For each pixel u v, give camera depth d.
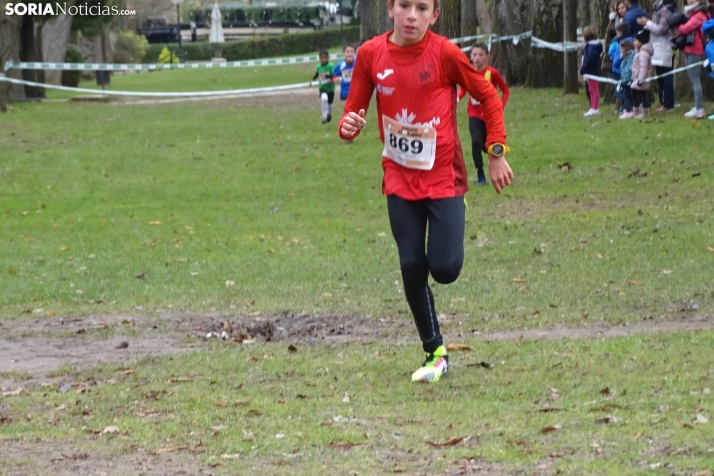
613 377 10.53
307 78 75.88
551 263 17.75
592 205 23.03
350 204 25.16
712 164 25.86
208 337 13.68
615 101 37.66
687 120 31.39
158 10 135.88
